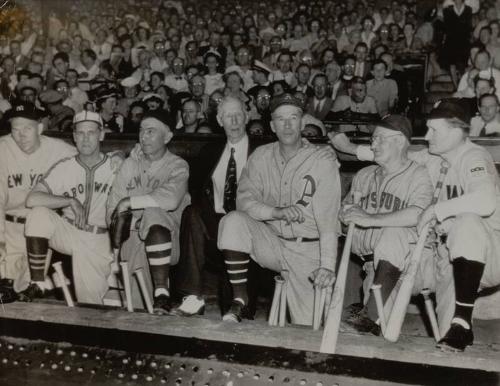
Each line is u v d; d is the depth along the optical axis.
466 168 2.94
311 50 9.30
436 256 3.03
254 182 3.33
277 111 3.20
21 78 8.80
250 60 8.50
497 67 8.11
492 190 2.82
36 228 3.37
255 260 3.24
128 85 7.99
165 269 3.22
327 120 6.15
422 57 8.02
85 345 2.75
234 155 3.56
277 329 2.89
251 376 2.54
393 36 9.05
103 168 3.61
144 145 3.41
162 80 8.29
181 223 3.32
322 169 3.22
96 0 10.43
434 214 2.81
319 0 9.89
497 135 6.23
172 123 3.53
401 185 3.05
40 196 3.48
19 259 3.64
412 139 3.74
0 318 3.01
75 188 3.59
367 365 2.54
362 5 9.54
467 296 2.69
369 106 7.24
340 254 3.71
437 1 8.84
